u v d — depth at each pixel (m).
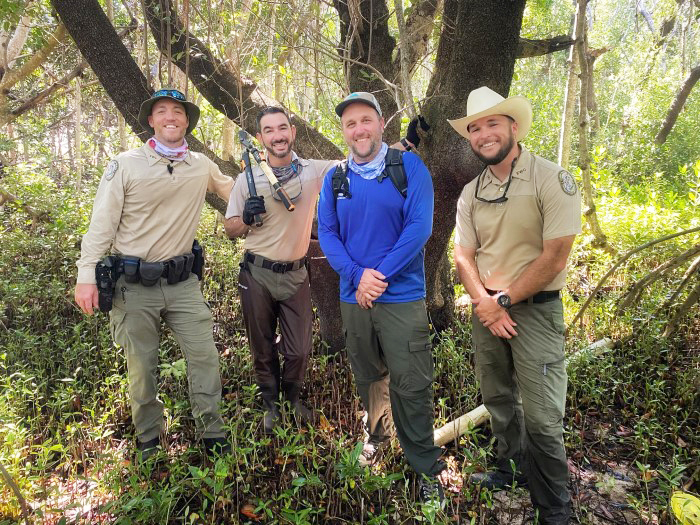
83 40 3.80
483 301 2.44
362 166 2.58
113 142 12.62
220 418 2.96
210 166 3.08
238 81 3.90
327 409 3.54
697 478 2.68
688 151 10.65
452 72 3.37
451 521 2.50
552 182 2.29
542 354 2.39
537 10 6.78
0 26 6.91
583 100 5.78
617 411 3.48
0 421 2.73
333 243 2.64
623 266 5.58
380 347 2.74
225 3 4.22
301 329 3.28
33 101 7.77
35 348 3.95
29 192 7.79
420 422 2.62
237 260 6.15
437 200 3.64
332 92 5.18
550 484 2.39
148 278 2.77
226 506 2.58
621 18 20.52
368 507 2.59
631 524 2.53
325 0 4.30
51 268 5.88
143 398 2.88
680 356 4.00
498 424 2.74
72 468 2.85
